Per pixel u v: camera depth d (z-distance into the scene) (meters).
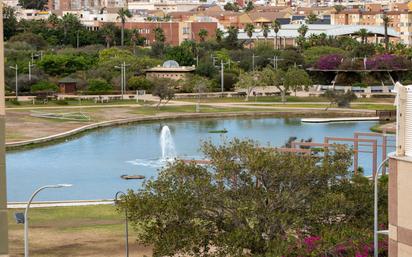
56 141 187.88
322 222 71.38
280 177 73.56
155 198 72.75
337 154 79.25
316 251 62.53
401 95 43.41
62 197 123.38
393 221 44.00
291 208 72.94
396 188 43.62
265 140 192.75
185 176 74.38
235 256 67.00
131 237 90.06
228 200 71.88
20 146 177.50
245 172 74.38
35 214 102.75
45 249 85.12
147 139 192.12
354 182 79.00
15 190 128.88
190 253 70.69
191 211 71.75
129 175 143.38
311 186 74.62
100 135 199.38
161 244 69.75
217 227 72.19
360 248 61.41
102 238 89.88
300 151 115.75
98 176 143.25
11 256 82.00
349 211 72.31
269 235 70.94
